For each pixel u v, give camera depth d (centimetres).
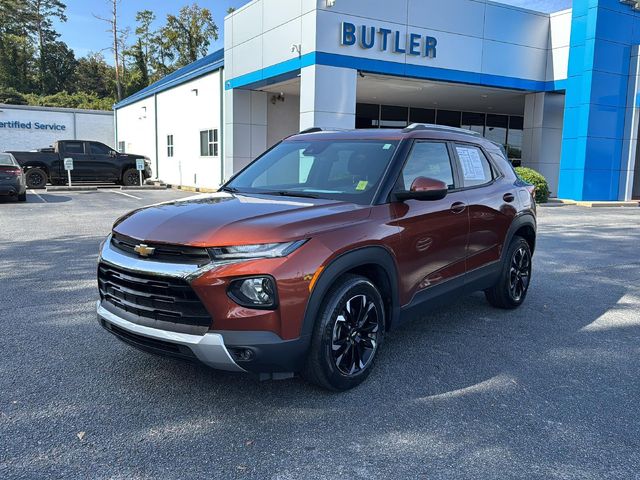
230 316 311
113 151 2359
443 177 464
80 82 7812
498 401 360
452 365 421
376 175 411
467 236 473
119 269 344
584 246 983
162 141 2820
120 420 329
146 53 6906
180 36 6950
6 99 5903
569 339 486
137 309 341
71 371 399
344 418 334
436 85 1861
